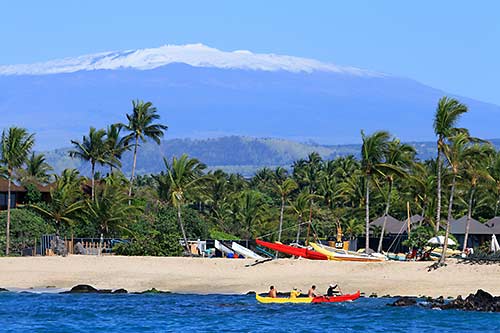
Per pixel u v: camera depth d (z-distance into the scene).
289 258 130.50
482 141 121.50
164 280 118.06
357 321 92.00
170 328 89.88
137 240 142.25
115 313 98.12
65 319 94.94
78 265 124.94
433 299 102.69
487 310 96.12
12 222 150.12
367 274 115.81
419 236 139.75
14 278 119.81
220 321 92.88
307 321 92.44
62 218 147.88
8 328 90.50
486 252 128.38
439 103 122.31
